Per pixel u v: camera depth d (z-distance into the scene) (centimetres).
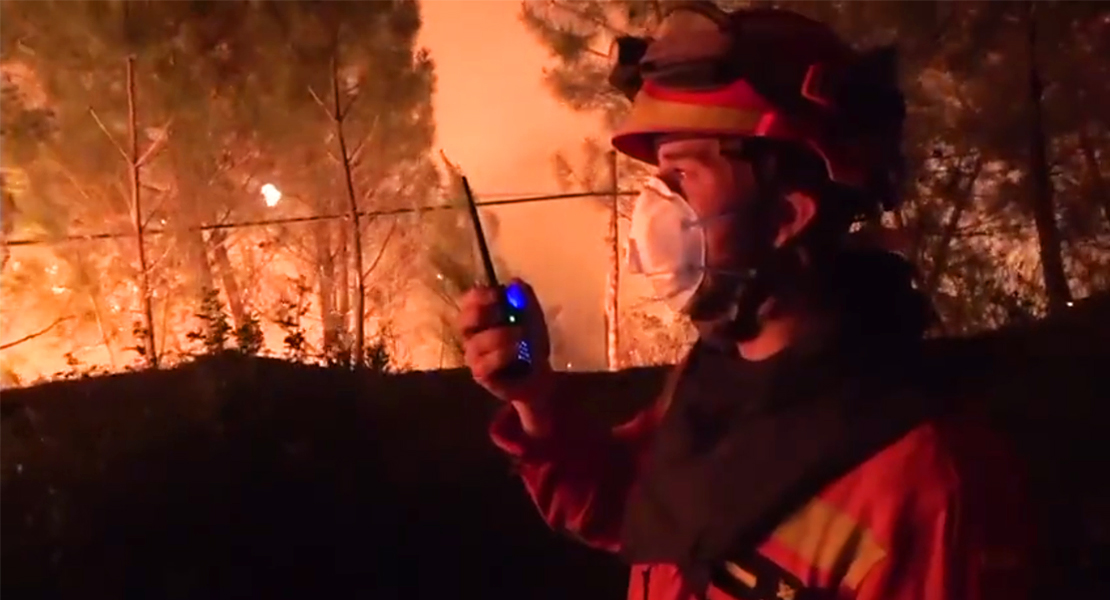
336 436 302
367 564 278
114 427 290
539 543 290
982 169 399
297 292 461
